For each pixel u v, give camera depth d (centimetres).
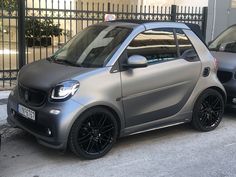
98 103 337
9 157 352
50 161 344
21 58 584
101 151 350
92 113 338
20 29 579
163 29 392
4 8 586
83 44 392
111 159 349
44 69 363
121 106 354
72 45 404
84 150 341
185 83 397
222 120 470
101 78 344
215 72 425
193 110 413
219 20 852
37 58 755
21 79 367
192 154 365
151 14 674
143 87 366
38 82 344
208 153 368
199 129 422
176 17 709
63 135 325
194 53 408
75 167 332
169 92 387
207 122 425
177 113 398
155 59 380
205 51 419
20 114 359
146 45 376
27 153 360
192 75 402
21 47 582
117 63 354
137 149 373
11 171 324
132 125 367
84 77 338
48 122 328
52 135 329
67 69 354
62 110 326
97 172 323
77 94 331
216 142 396
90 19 623
